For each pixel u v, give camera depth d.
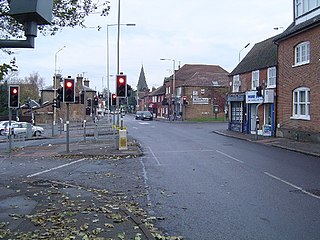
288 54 23.72
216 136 28.89
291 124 23.38
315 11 21.42
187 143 23.08
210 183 10.22
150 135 30.45
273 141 22.52
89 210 7.21
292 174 11.49
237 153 17.39
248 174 11.61
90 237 5.55
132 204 7.96
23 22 3.13
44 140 30.66
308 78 21.22
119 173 12.38
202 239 5.65
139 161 15.37
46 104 62.00
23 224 6.27
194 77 63.59
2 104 57.50
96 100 45.94
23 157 18.17
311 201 8.02
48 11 3.09
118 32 26.44
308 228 6.15
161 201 8.22
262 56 29.56
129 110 131.50
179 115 64.50
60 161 16.20
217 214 7.07
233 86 34.16
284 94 24.34
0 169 14.06
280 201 8.05
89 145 23.28
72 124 55.62
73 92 18.67
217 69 72.75
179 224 6.46
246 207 7.57
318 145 19.12
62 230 5.91
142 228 6.02
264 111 27.83
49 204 7.75
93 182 10.81
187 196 8.66
